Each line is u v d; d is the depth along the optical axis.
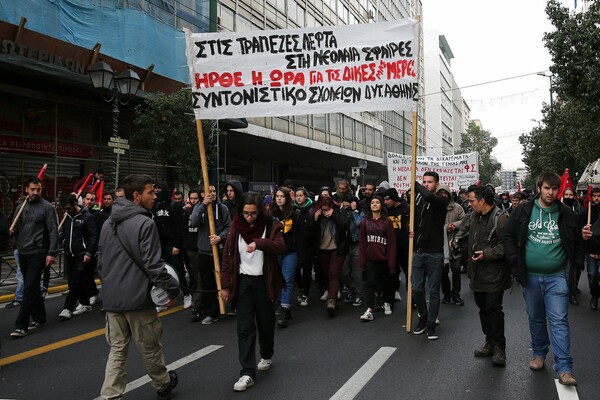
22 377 4.94
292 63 6.63
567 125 24.28
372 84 6.42
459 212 8.31
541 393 4.28
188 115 15.38
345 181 9.35
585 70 14.32
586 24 14.23
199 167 16.09
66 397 4.41
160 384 4.15
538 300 4.77
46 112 14.95
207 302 7.07
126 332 3.99
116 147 12.02
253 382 4.58
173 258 8.02
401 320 7.15
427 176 5.95
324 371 4.93
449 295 8.37
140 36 16.77
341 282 9.84
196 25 20.14
